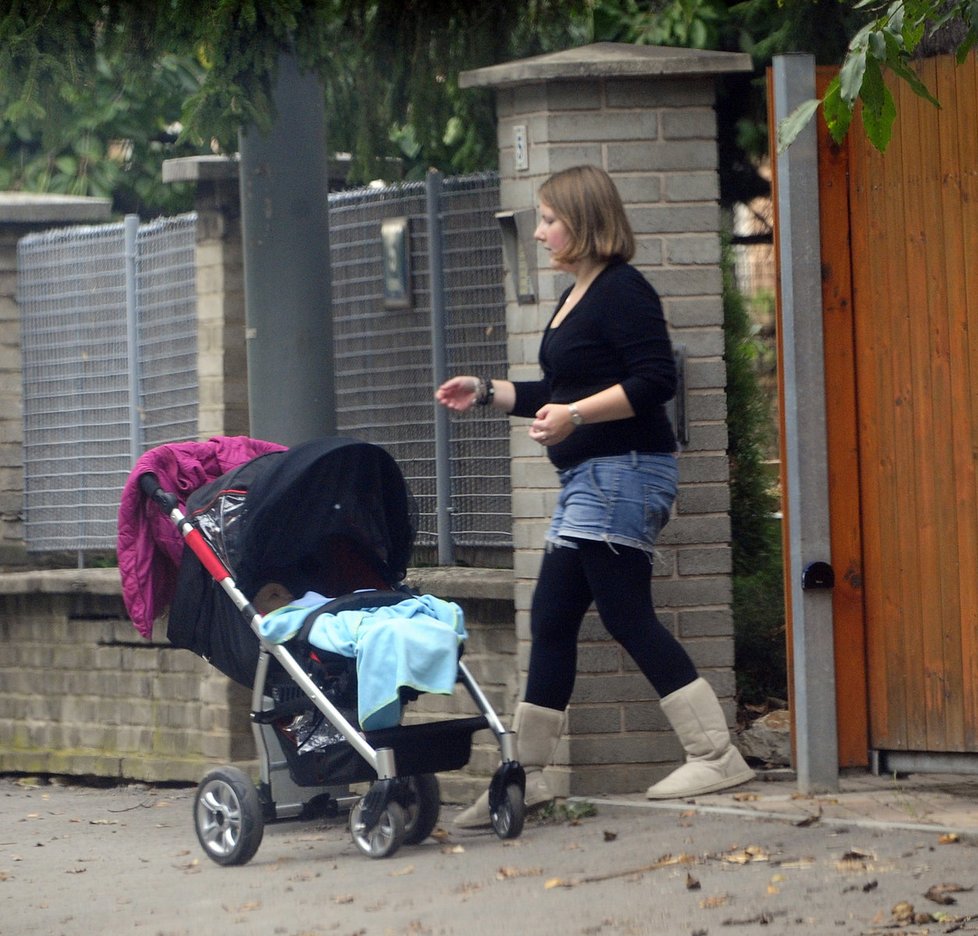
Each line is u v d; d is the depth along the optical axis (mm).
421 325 29188
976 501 22609
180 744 30172
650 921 17281
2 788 32188
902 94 22625
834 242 22891
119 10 25172
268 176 26781
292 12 24734
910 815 21359
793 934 16484
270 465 22297
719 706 22781
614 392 21406
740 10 32281
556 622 22625
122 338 32812
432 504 29062
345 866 21500
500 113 24672
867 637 23281
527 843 21703
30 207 34375
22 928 19125
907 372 22781
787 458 22953
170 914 19375
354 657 21375
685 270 24297
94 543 33594
